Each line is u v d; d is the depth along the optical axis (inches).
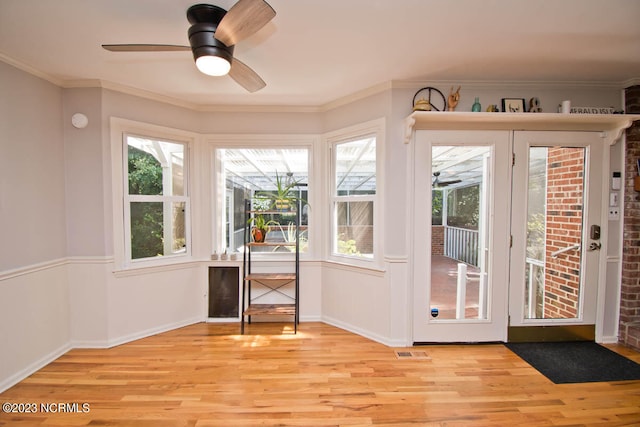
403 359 93.8
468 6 63.1
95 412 70.2
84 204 100.5
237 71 75.5
